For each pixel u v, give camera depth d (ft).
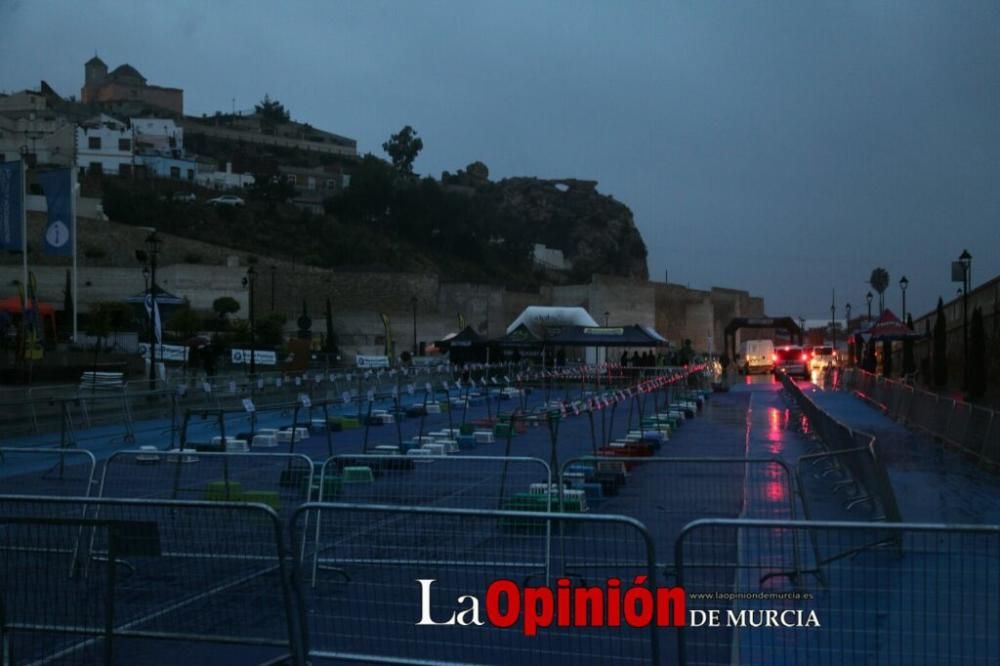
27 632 21.02
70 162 325.01
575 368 122.31
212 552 21.58
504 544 23.70
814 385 170.19
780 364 193.67
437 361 168.55
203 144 434.30
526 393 111.96
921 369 156.25
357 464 35.24
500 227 386.11
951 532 15.92
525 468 38.32
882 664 18.13
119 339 151.74
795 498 34.76
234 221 303.89
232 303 199.41
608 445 61.36
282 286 230.68
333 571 24.06
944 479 49.55
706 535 28.48
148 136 384.06
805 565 22.29
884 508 31.96
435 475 34.40
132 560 22.39
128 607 21.70
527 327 135.13
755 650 20.30
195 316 168.35
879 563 19.63
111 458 30.99
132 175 330.95
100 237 228.02
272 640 19.33
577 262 423.23
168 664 21.85
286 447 65.26
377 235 337.31
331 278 238.27
